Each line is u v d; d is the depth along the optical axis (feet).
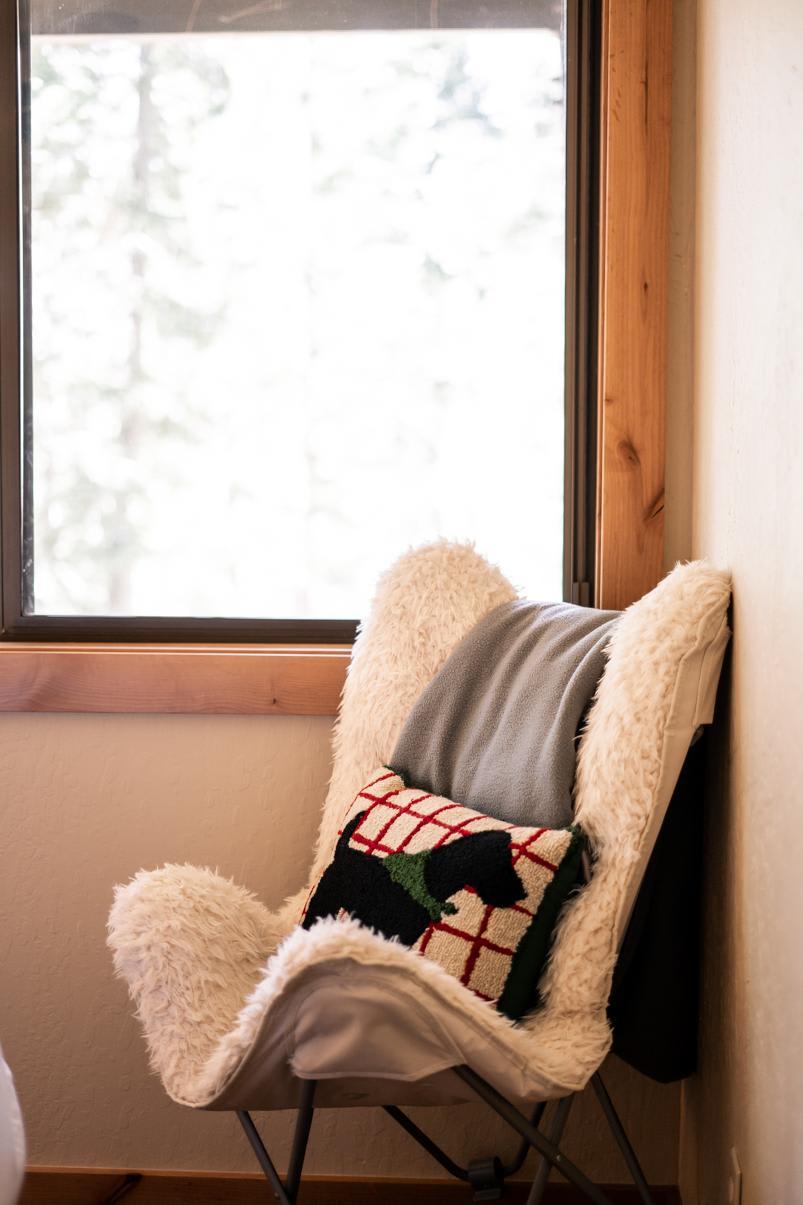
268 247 6.61
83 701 6.24
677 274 6.10
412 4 6.48
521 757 4.89
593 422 6.44
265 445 6.67
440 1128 6.24
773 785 3.97
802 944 3.59
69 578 6.72
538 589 6.58
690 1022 5.04
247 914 5.01
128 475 6.70
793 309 3.77
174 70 6.57
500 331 6.55
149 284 6.64
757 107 4.39
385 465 6.64
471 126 6.50
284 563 6.71
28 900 6.38
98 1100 6.37
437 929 4.36
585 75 6.32
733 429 4.81
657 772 4.38
